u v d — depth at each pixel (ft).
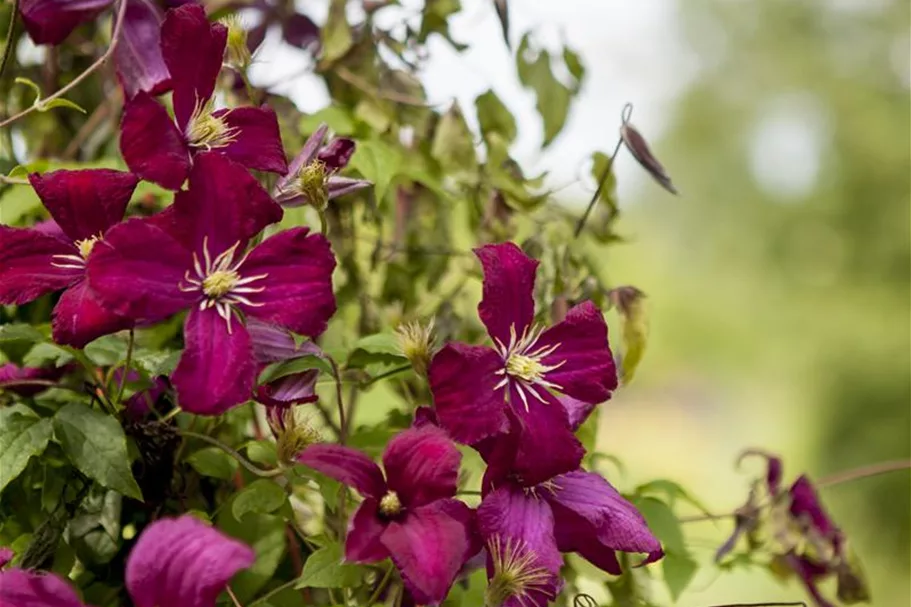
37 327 2.63
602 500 2.39
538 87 3.23
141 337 2.76
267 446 2.57
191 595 2.09
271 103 2.98
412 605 2.39
